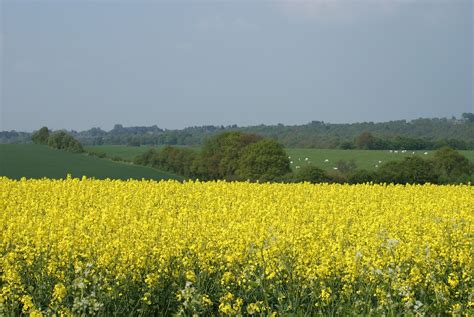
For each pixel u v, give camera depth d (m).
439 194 29.59
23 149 82.38
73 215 15.40
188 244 13.07
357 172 54.44
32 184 26.52
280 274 11.99
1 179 28.70
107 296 10.78
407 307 10.67
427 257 12.38
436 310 11.14
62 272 10.86
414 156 55.44
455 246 14.24
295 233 14.28
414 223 17.39
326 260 12.08
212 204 21.33
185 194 26.02
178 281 11.87
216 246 13.10
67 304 10.41
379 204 25.44
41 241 12.36
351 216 19.67
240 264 12.38
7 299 10.67
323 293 10.88
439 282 11.59
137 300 11.40
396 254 12.62
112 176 64.44
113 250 11.98
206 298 10.83
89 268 11.00
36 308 10.42
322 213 19.52
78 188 25.23
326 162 77.19
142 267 11.85
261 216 17.88
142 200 22.92
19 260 11.66
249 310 10.30
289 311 11.23
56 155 78.88
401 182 52.62
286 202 23.81
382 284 11.52
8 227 13.52
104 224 14.48
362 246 13.47
